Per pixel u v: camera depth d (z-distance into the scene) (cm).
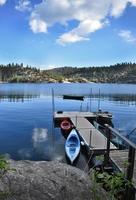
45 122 3222
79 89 12100
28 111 4309
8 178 444
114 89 12688
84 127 2439
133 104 5678
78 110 4572
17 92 9356
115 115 3978
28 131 2680
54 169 509
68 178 490
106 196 488
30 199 426
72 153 1689
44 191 447
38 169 496
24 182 448
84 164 1579
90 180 509
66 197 454
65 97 4097
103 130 2611
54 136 2439
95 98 7131
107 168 947
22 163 516
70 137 1938
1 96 7525
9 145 2105
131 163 694
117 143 1764
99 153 1650
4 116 3731
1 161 447
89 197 470
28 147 2042
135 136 2506
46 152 1906
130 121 3438
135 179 755
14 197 419
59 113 3397
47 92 9419
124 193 661
